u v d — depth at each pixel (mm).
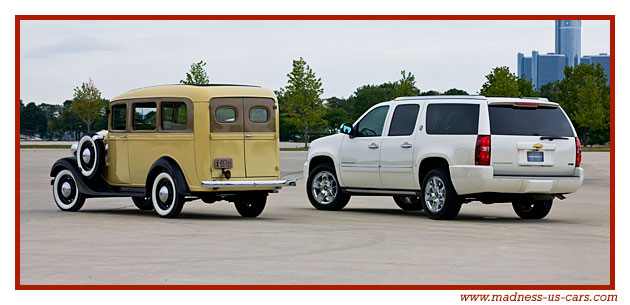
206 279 8742
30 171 31219
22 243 11375
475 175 14328
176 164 15102
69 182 16703
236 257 10195
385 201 20234
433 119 15219
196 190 14820
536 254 10586
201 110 14828
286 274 9047
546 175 14648
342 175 16922
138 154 15859
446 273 9148
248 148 15250
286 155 50938
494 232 12969
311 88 79125
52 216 15398
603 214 16438
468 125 14625
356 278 8820
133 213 16281
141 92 15859
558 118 14961
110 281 8641
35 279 8758
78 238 11930
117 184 16375
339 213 16422
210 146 14844
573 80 90125
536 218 15492
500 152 14352
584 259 10211
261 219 15000
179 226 13602
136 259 10000
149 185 15406
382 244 11438
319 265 9633
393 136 15938
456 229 13359
